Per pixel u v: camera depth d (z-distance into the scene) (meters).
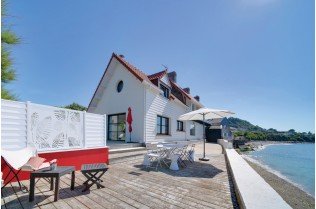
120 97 14.82
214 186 5.21
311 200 7.91
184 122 20.72
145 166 7.74
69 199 4.05
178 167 7.64
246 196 3.69
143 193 4.54
